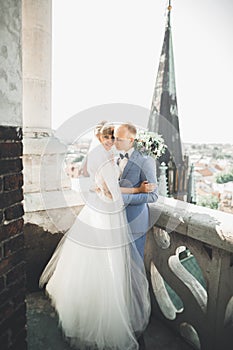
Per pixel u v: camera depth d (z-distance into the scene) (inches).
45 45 101.2
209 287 71.7
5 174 51.5
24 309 60.4
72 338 75.8
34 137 100.8
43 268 105.7
